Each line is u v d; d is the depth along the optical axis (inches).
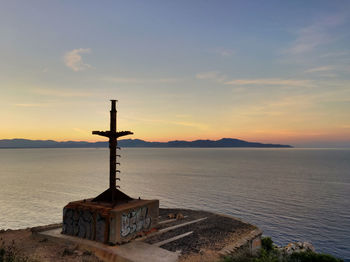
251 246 628.4
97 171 5999.0
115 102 648.4
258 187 3708.2
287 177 4995.1
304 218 2164.1
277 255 575.8
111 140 645.9
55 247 561.6
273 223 2032.5
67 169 6574.8
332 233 1831.9
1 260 442.6
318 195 3184.1
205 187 3609.7
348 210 2458.2
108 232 562.6
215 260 470.6
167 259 474.9
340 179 4756.4
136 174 5310.0
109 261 494.0
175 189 3400.6
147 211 658.8
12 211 2295.8
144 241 576.1
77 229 608.7
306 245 887.7
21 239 625.6
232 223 751.1
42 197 2903.5
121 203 639.1
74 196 2967.5
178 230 665.6
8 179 4537.4
